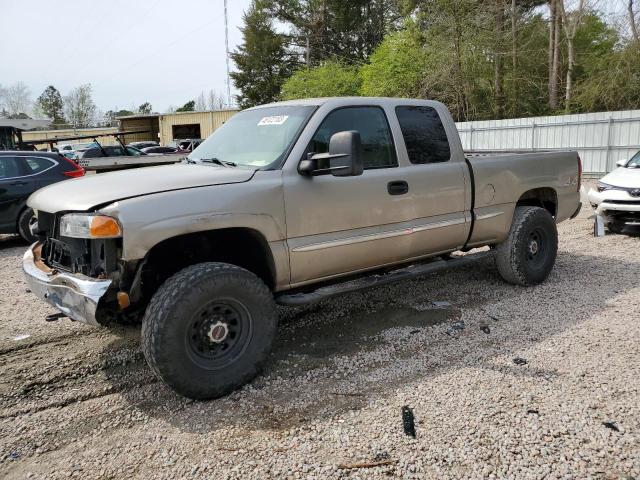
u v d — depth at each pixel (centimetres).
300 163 379
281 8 4578
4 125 1872
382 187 421
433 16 2472
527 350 403
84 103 7450
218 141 445
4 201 873
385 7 4216
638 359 381
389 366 384
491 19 2353
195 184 341
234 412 326
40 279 356
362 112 429
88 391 361
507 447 282
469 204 493
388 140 441
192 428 311
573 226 933
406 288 573
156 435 305
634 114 1723
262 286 353
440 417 312
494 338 429
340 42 4444
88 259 339
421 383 355
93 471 274
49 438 306
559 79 2525
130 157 1178
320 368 383
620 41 2184
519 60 2503
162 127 4341
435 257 510
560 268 642
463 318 478
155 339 312
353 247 407
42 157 927
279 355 408
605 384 346
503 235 534
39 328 480
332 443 290
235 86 4856
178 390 324
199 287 321
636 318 462
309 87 3506
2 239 998
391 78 2703
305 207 377
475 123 2152
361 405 329
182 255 377
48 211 353
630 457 272
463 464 270
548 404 322
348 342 430
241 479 263
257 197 354
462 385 350
